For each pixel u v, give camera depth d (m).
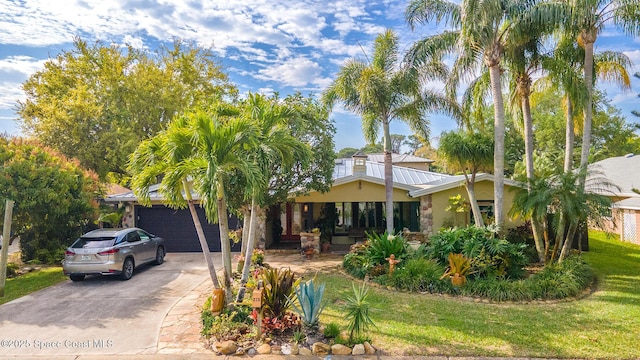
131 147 24.81
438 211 17.81
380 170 22.38
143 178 8.70
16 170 12.92
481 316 8.53
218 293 8.21
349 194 18.05
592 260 15.89
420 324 7.99
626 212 22.39
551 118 33.62
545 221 13.77
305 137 14.30
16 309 9.42
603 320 8.23
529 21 13.23
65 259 11.88
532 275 11.75
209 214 7.76
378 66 17.00
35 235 15.24
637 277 12.78
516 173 21.64
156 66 31.56
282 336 7.35
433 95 16.67
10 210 10.98
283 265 14.72
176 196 8.96
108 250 11.84
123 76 29.42
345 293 10.47
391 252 12.52
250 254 8.78
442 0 14.73
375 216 20.28
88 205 14.90
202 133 7.83
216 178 7.50
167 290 11.09
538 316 8.53
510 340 7.12
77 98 24.61
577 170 13.82
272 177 13.62
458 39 14.23
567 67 13.97
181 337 7.52
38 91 28.78
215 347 6.84
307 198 18.11
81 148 23.59
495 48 13.89
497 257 11.55
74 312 9.12
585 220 12.53
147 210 18.17
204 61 34.38
